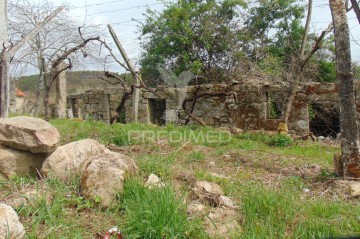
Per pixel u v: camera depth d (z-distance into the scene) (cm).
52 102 1568
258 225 336
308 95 999
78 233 295
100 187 360
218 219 348
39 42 1398
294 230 334
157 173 450
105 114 1455
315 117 1098
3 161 405
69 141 676
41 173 409
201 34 1596
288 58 1470
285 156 700
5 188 374
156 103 1364
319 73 1391
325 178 515
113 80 1516
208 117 1163
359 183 468
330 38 1423
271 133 996
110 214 341
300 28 1581
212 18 1630
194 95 1173
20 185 381
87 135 758
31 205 331
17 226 277
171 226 303
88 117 1384
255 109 1077
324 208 385
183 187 421
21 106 1819
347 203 414
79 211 345
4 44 673
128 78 1427
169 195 338
